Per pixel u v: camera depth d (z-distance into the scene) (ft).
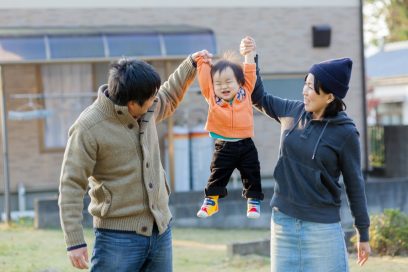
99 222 13.89
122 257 13.75
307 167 14.53
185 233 38.19
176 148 46.57
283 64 52.39
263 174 51.55
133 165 13.69
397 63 98.78
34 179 46.85
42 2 47.47
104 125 13.52
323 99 14.40
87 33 43.16
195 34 45.44
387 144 56.59
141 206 13.80
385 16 117.29
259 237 36.91
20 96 44.70
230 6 51.19
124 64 13.43
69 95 45.42
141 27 47.11
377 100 97.76
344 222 41.37
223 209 41.32
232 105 15.61
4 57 40.11
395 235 28.48
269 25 52.08
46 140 47.11
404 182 45.50
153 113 14.24
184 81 16.03
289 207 14.84
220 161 15.76
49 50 41.52
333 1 53.26
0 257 27.78
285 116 15.25
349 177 14.67
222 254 30.14
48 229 36.91
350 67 14.48
